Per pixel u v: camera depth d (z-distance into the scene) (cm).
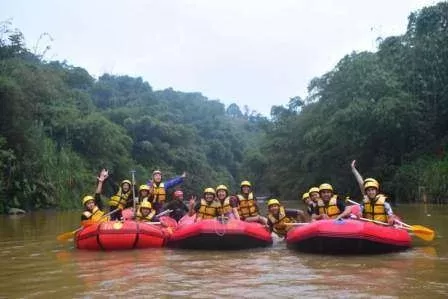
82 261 749
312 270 645
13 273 655
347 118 2691
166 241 929
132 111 5691
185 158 5466
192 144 6250
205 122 8025
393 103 2552
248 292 513
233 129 8969
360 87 2758
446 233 1056
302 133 4012
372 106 2628
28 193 2470
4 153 2327
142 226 895
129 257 786
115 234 868
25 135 2533
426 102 2669
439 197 2352
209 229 859
